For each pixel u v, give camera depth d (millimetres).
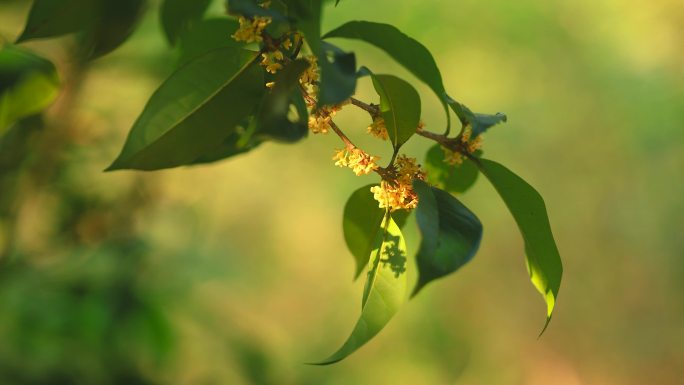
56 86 933
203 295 1627
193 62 820
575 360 3730
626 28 3189
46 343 1313
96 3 814
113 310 1343
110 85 1390
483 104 3221
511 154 3455
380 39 846
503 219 3635
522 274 3721
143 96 1420
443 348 3354
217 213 2959
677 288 3645
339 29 846
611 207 3598
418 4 2811
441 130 3197
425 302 3348
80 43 838
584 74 3227
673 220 3537
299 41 809
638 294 3742
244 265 1840
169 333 1406
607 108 3312
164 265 1471
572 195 3572
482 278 3664
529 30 3031
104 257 1381
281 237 3355
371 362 3256
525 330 3723
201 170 1817
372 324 815
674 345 3668
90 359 1330
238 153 884
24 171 1297
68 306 1322
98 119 1343
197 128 820
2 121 926
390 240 825
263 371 1540
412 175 830
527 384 3623
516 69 3137
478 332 3580
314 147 3051
